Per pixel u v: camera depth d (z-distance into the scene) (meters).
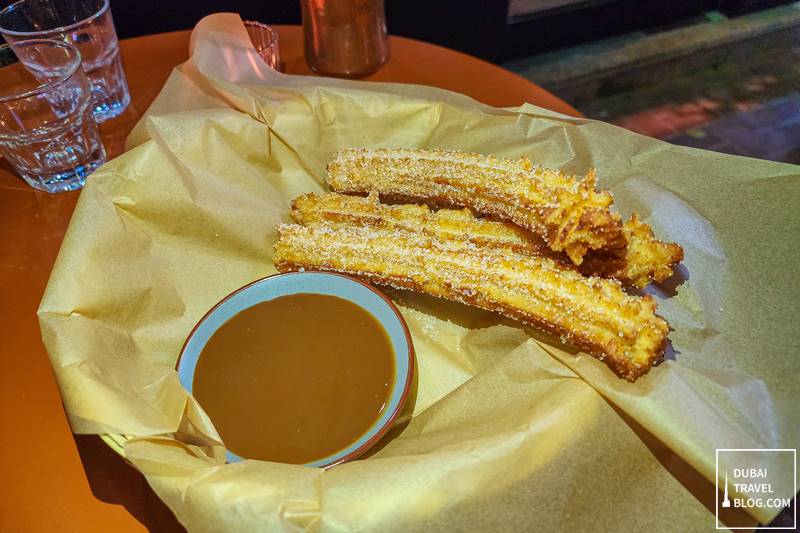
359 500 0.19
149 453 0.20
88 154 0.35
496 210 0.29
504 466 0.20
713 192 0.29
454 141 0.33
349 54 0.38
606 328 0.24
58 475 0.23
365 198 0.31
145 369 0.25
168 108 0.32
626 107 0.65
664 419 0.21
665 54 0.70
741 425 0.21
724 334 0.25
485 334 0.28
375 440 0.23
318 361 0.26
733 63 0.69
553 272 0.26
